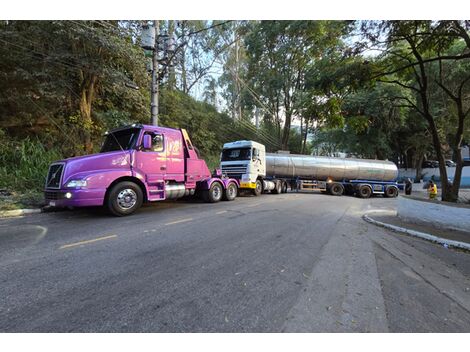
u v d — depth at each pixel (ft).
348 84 28.25
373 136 81.30
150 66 38.47
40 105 38.09
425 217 24.02
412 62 29.32
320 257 14.40
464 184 94.12
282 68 88.84
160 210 27.14
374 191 64.23
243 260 13.28
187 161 29.35
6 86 35.22
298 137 136.77
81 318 7.90
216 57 94.94
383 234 21.52
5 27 32.42
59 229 18.13
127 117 45.50
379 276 12.28
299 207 34.01
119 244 15.08
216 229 19.48
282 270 12.19
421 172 100.94
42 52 33.86
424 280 12.30
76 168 20.67
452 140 84.38
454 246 18.17
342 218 27.89
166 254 13.70
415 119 77.97
